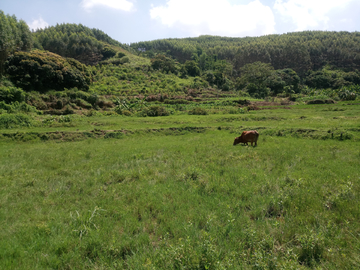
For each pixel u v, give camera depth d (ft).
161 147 45.34
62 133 64.85
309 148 37.01
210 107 153.69
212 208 17.70
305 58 390.42
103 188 23.52
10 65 145.38
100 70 273.54
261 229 14.52
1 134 61.93
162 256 11.84
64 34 349.41
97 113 129.08
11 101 114.21
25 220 16.69
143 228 15.38
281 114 95.25
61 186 24.07
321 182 21.40
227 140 51.39
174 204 18.45
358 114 79.30
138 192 21.24
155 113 120.47
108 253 12.93
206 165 30.17
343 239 13.00
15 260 12.08
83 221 16.14
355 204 16.46
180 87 237.66
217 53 467.52
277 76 274.98
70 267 11.84
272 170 26.35
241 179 23.12
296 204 17.35
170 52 505.25
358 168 24.88
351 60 376.68
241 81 285.84
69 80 166.91
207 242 12.26
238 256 12.12
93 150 45.21
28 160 37.58
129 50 470.80
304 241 12.58
